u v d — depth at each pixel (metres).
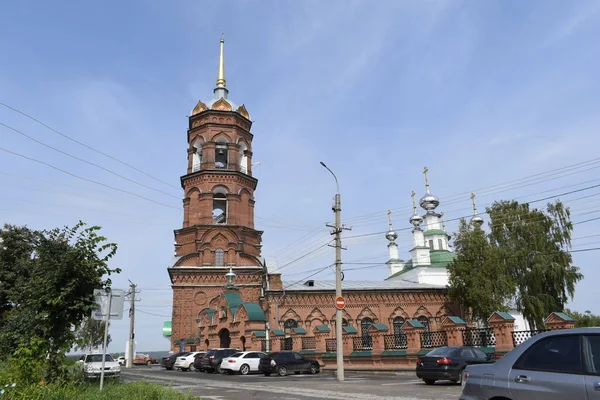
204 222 48.25
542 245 46.38
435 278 59.78
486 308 42.44
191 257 47.53
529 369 6.95
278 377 26.20
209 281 46.94
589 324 67.69
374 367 29.86
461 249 45.81
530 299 44.88
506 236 48.81
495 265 43.53
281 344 36.91
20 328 18.31
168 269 46.72
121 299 15.54
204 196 48.88
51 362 15.38
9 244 31.14
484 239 45.06
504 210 50.16
